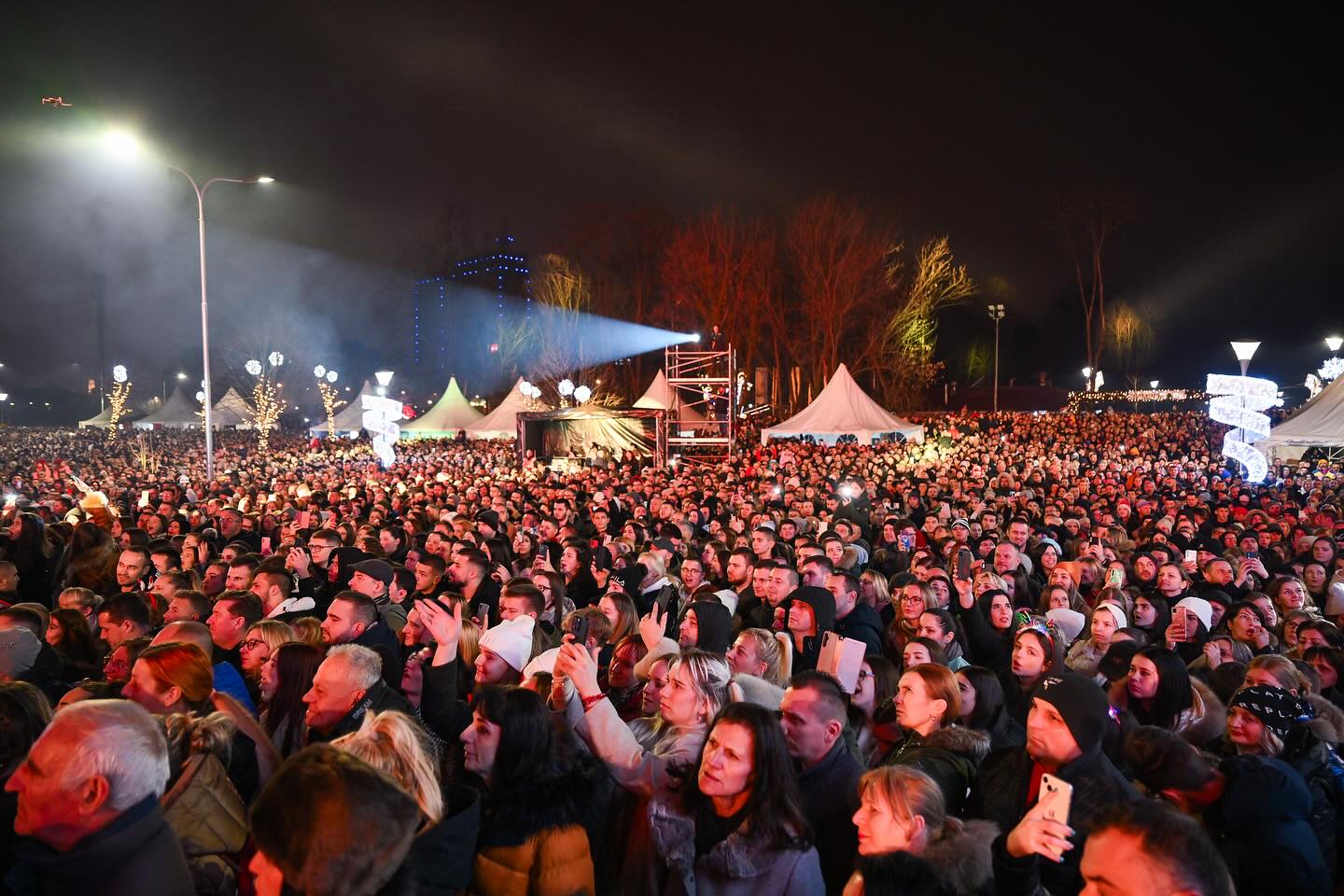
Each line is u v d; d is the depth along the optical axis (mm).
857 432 31516
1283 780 3518
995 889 2859
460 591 8047
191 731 3465
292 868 2076
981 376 91188
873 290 55156
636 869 3525
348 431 54344
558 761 3436
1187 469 26219
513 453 38156
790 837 3096
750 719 3189
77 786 2443
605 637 6047
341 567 8742
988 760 4102
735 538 11836
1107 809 2273
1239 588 9234
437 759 3309
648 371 64250
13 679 4789
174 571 7922
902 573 8648
